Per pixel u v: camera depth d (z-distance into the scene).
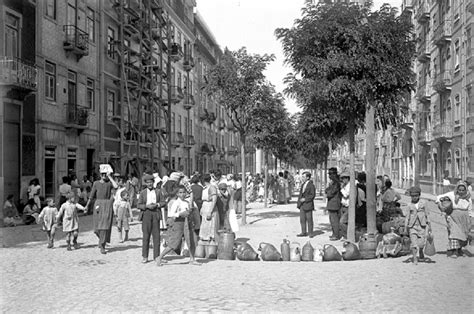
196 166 55.06
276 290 8.28
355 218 15.05
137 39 36.94
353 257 11.54
